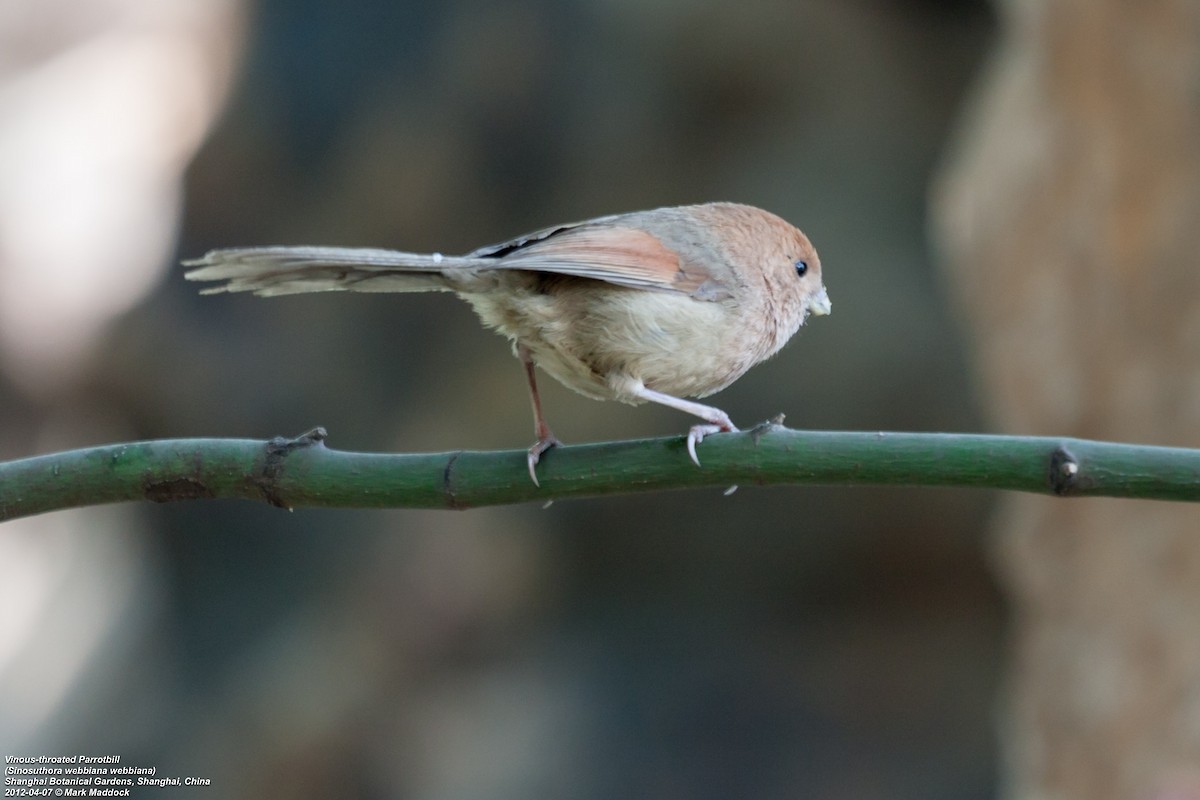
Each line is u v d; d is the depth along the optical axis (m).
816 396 14.48
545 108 16.05
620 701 14.95
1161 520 9.06
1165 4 8.99
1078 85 9.53
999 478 4.62
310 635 15.25
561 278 6.12
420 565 15.14
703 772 14.57
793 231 7.04
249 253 5.22
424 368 15.98
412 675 15.02
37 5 20.34
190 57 18.84
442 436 15.42
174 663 15.77
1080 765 9.43
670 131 15.95
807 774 14.47
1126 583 9.22
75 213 18.22
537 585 15.42
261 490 5.12
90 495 5.18
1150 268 9.22
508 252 6.17
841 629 15.27
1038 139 9.88
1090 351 9.59
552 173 16.05
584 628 15.47
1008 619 14.90
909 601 15.18
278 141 16.78
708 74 15.82
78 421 17.44
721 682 15.13
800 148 15.73
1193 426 8.97
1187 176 9.03
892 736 14.80
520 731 14.73
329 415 15.88
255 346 16.28
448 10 16.44
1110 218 9.41
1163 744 8.85
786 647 15.28
